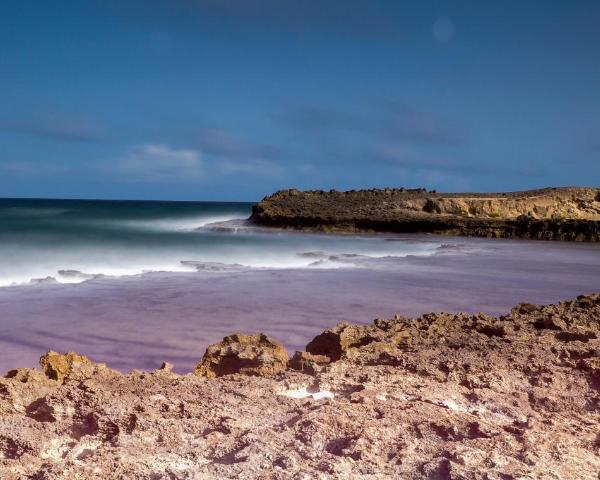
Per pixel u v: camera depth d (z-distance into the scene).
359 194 70.75
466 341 7.00
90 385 4.75
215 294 18.30
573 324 7.97
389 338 7.24
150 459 3.54
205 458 3.66
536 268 28.12
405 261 30.12
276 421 4.32
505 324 7.89
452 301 18.55
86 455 3.76
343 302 17.67
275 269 25.47
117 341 12.35
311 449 3.74
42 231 43.31
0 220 58.75
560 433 4.26
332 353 7.50
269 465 3.50
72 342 12.20
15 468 3.46
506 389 5.34
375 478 3.37
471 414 4.58
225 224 63.59
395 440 3.92
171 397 4.72
